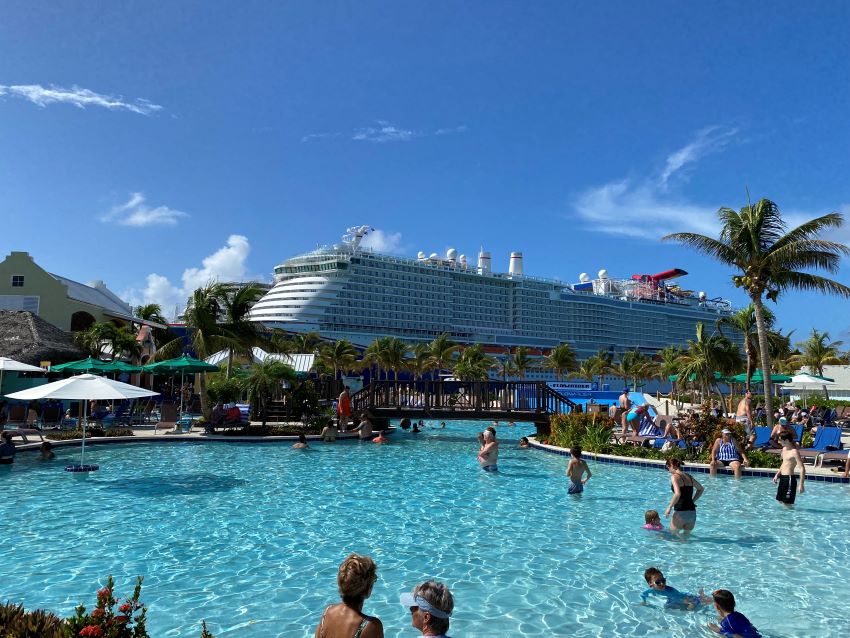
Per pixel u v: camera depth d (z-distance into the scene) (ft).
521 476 49.73
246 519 33.42
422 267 335.47
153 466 52.47
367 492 42.04
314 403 90.22
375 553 27.25
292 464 55.26
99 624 12.21
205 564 25.27
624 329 410.31
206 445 68.49
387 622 19.62
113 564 25.09
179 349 92.68
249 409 91.91
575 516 35.12
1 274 114.83
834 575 24.72
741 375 125.49
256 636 18.33
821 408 108.06
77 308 118.11
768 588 23.16
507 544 28.94
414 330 324.60
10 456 51.06
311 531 30.99
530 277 383.45
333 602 21.16
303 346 216.13
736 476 49.21
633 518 34.71
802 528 32.53
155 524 31.96
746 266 74.23
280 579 23.52
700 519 34.65
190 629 18.78
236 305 88.99
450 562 26.08
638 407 71.15
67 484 43.32
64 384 45.88
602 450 60.70
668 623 19.75
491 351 349.20
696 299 489.67
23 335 86.33
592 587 23.08
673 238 77.46
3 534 29.63
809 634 19.07
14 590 21.89
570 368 302.45
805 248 70.74
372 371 237.25
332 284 300.81
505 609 20.84
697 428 57.98
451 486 44.80
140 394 48.16
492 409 84.33
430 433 91.61
